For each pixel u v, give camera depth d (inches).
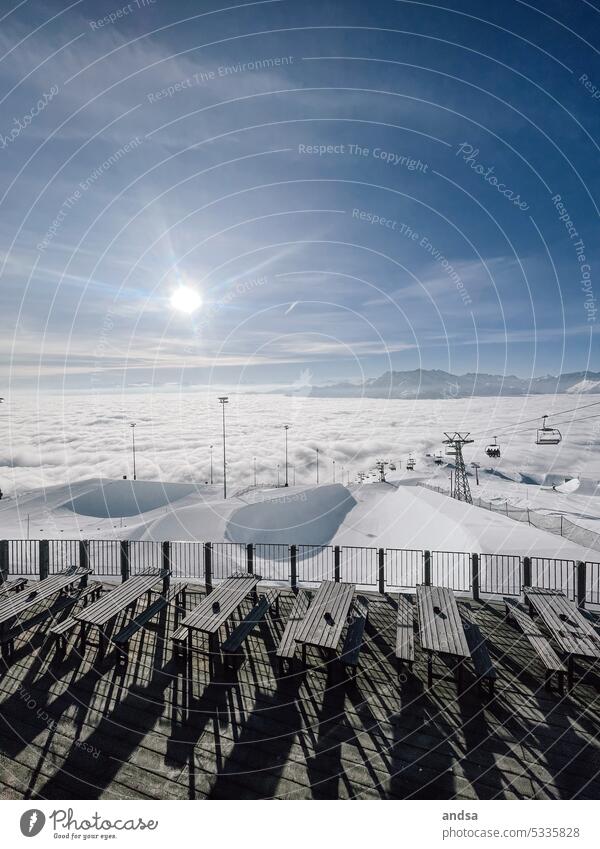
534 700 215.9
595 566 428.1
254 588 319.3
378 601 326.3
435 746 191.0
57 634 251.8
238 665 248.5
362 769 181.5
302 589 343.6
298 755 188.9
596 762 181.3
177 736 199.3
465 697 219.6
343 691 226.1
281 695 224.2
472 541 553.3
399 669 243.0
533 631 250.4
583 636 229.5
